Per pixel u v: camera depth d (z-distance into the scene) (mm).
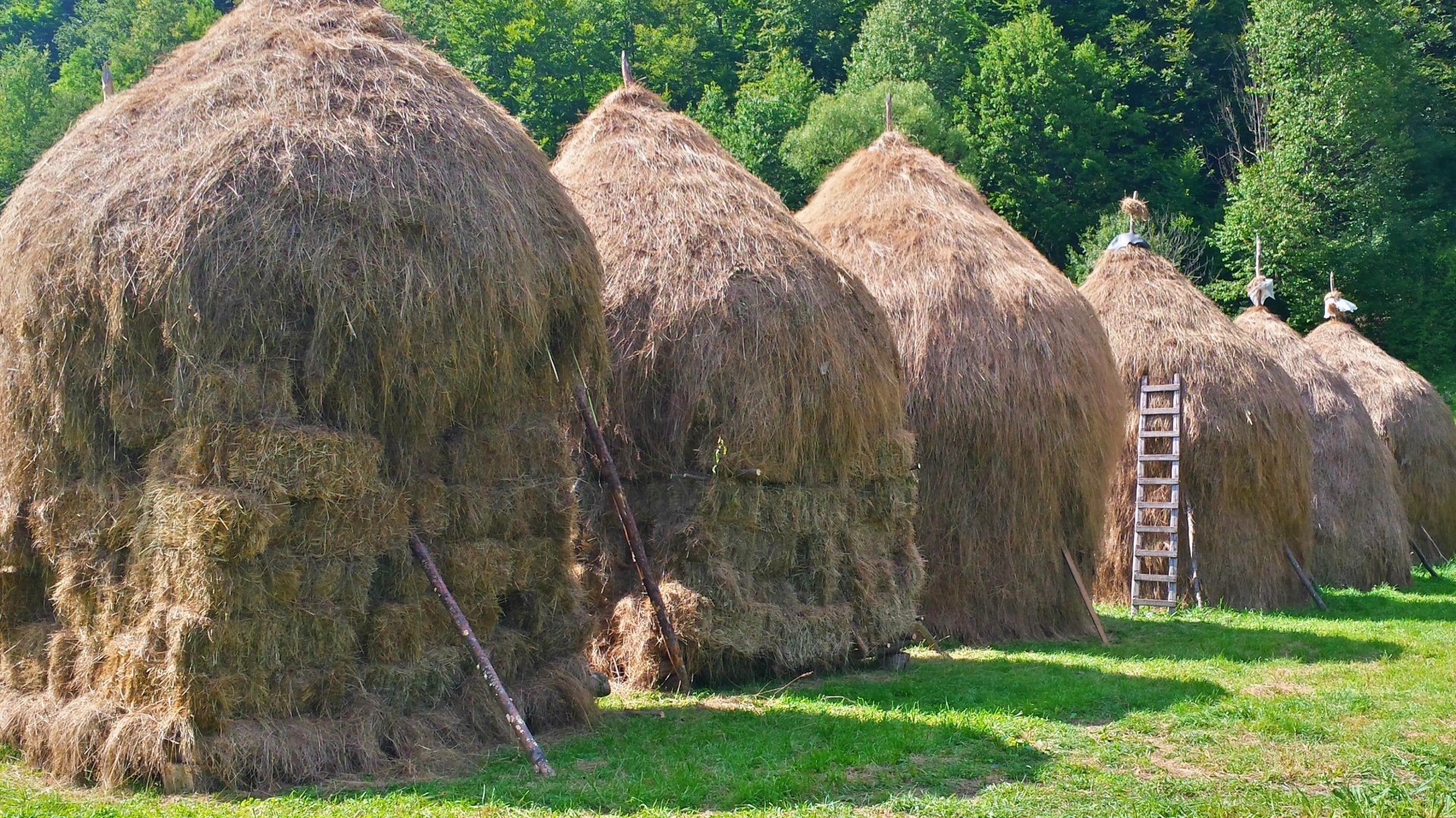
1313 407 20250
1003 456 12875
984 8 57406
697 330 10031
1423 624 14828
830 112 45500
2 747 7320
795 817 6125
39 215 7332
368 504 7133
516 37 43844
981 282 13383
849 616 10500
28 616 7605
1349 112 46250
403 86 7961
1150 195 47406
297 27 8312
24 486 7320
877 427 10906
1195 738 8258
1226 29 53938
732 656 9828
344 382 7047
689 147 11547
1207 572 16078
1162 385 16188
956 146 46344
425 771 6953
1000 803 6469
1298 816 6344
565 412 9984
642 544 9930
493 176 7863
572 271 8250
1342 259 44625
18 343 7219
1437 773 7312
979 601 12992
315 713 7000
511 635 8023
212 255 6746
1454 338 43625
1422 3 53594
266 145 7188
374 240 7105
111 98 8594
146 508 6742
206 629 6441
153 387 6883
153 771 6508
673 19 53719
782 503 10148
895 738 7832
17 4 59312
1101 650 12383
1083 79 48875
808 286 10461
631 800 6344
